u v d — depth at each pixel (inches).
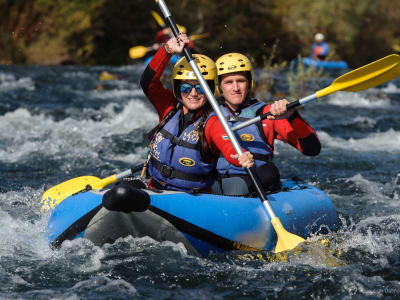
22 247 518.9
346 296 418.3
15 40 2819.9
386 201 733.9
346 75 542.6
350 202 727.7
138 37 3270.2
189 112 520.7
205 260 486.6
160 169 520.1
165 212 473.4
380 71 550.9
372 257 502.0
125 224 475.2
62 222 500.7
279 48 3462.1
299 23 3479.3
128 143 1064.8
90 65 3026.6
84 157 960.3
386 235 574.6
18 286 433.4
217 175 535.5
